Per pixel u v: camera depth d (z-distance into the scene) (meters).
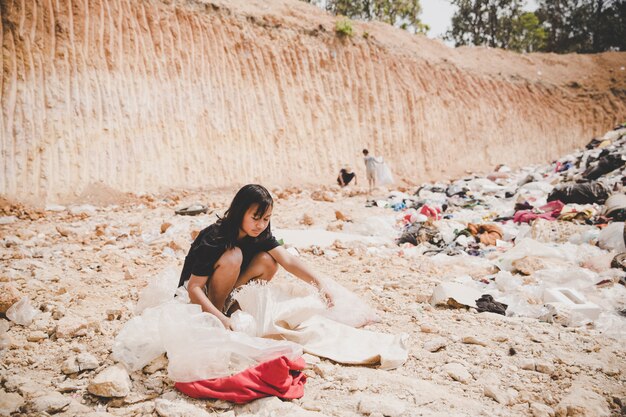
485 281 5.25
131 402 2.61
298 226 8.48
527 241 6.00
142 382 2.81
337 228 8.07
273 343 2.90
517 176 14.13
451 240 7.20
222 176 13.74
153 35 13.56
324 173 15.77
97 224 8.36
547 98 22.38
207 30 14.62
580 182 9.20
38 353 3.16
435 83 19.41
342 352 3.20
